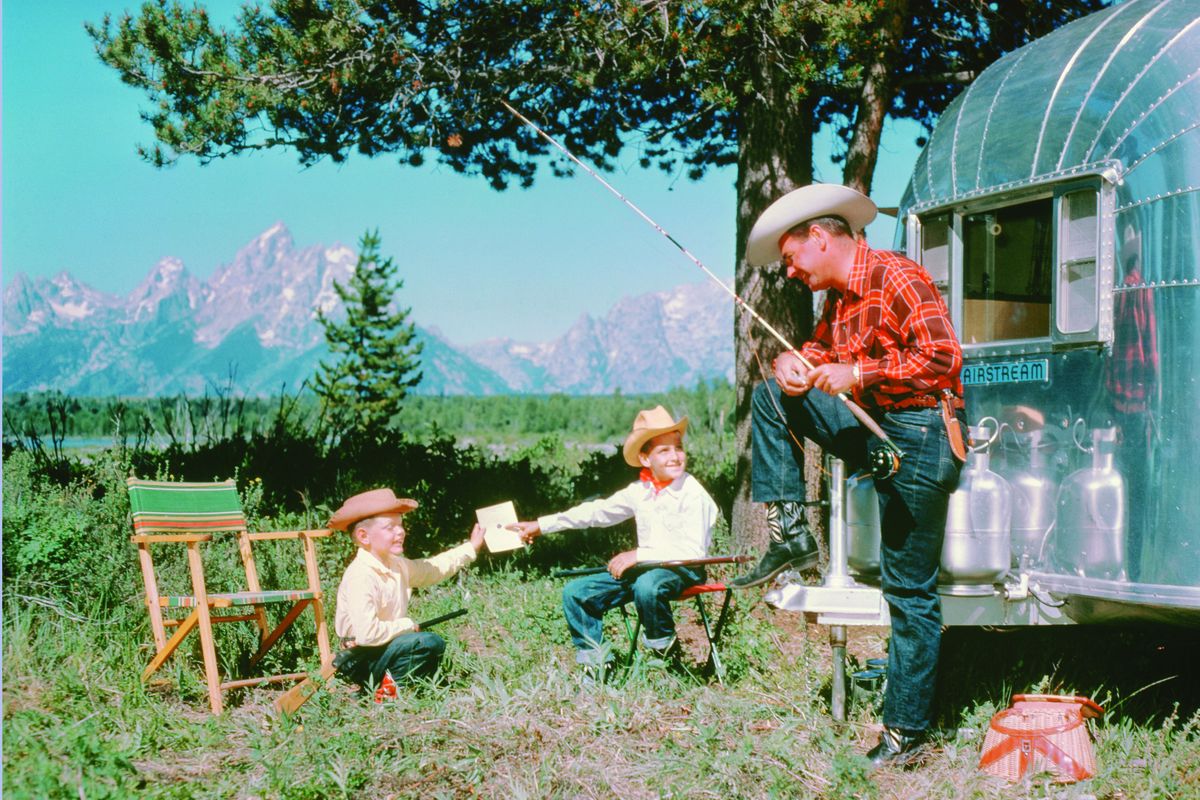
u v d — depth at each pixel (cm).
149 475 901
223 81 762
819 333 459
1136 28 465
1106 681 520
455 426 6569
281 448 1047
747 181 848
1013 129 488
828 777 411
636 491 541
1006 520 445
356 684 505
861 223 454
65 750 406
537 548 897
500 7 793
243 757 431
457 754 421
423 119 840
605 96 879
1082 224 453
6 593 566
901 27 810
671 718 463
